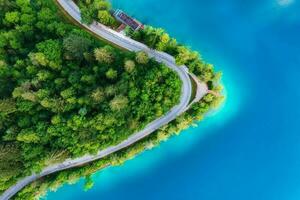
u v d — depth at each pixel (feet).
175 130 424.05
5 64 390.01
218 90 421.18
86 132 385.91
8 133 378.12
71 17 435.53
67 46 383.24
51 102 377.91
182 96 424.46
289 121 454.81
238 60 453.17
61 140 387.55
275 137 454.40
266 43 458.50
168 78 397.60
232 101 448.65
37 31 413.18
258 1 461.78
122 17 434.71
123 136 406.00
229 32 454.81
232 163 451.94
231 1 458.91
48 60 385.09
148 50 427.33
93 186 448.65
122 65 399.24
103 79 397.19
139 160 447.01
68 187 448.24
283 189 452.76
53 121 377.09
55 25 402.52
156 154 447.42
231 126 450.71
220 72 412.36
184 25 448.65
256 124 452.76
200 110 419.54
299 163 453.58
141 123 408.26
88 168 426.51
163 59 425.69
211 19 453.99
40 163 393.09
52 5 428.15
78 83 388.78
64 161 421.59
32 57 381.81
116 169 446.60
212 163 450.71
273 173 453.17
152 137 426.51
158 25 444.96
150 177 449.48
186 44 445.78
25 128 384.47
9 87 396.37
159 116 419.54
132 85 387.96
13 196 425.69
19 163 389.39
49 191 445.78
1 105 370.73
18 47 402.72
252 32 458.09
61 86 392.06
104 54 383.45
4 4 399.44
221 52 451.53
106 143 402.52
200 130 447.01
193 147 449.48
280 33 460.55
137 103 396.78
